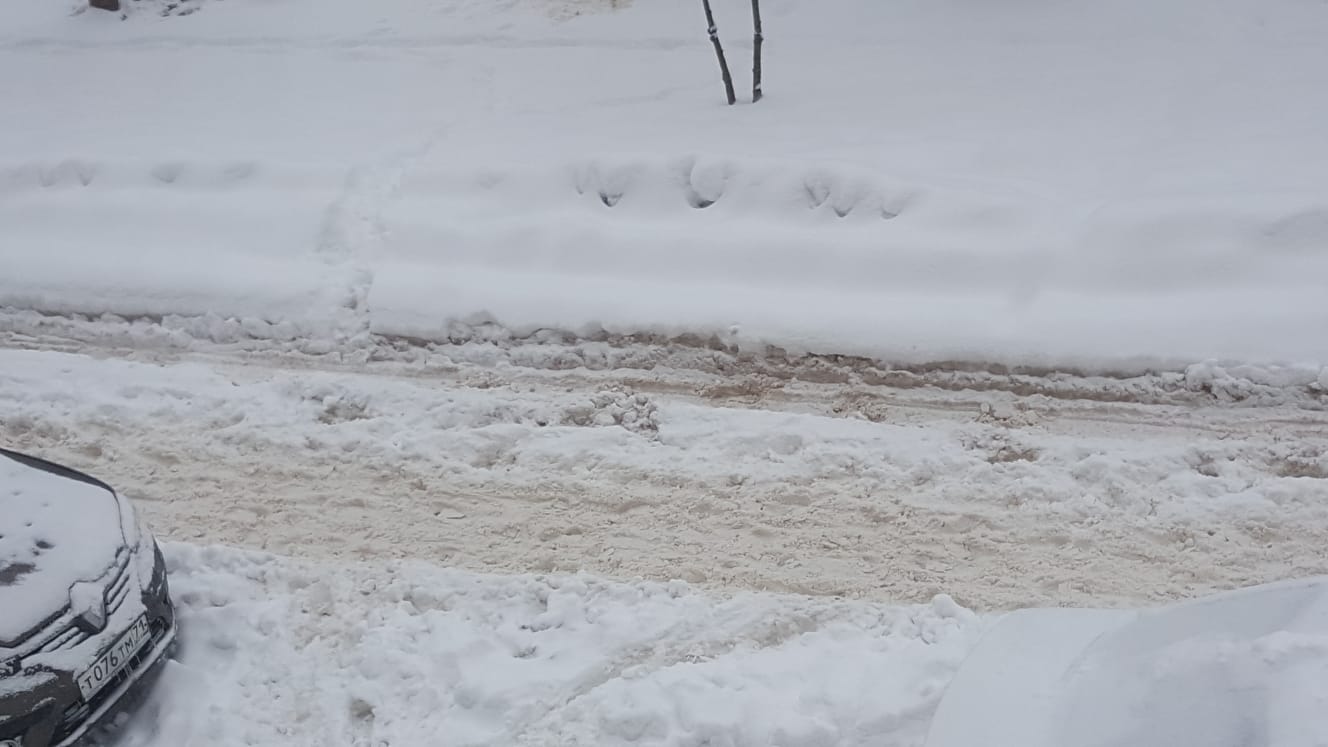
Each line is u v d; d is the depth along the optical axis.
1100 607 5.83
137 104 11.59
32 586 5.26
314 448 7.34
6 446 7.48
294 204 9.45
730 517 6.59
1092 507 6.46
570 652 5.76
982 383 7.46
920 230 8.29
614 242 8.66
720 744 5.21
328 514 6.80
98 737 5.51
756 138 9.53
